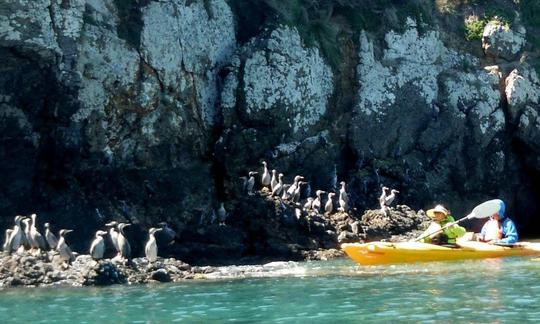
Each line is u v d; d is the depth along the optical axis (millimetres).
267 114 61656
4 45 48719
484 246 43594
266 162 61125
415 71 70750
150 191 54125
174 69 58094
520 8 77562
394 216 59219
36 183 50844
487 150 71188
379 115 67875
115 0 55656
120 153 54875
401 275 37406
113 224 41469
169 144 57562
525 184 73438
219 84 62125
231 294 33062
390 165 66812
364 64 68500
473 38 75062
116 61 54219
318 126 65125
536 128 72062
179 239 52062
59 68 51188
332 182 64125
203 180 56938
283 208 54281
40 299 32688
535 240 65125
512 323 25062
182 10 59812
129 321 27719
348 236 54750
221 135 60750
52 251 40219
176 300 31812
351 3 71000
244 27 65000
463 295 30672
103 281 36750
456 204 69312
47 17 50500
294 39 64062
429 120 69750
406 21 71750
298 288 34281
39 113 51062
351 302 30031
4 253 40188
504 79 72875
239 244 51781
